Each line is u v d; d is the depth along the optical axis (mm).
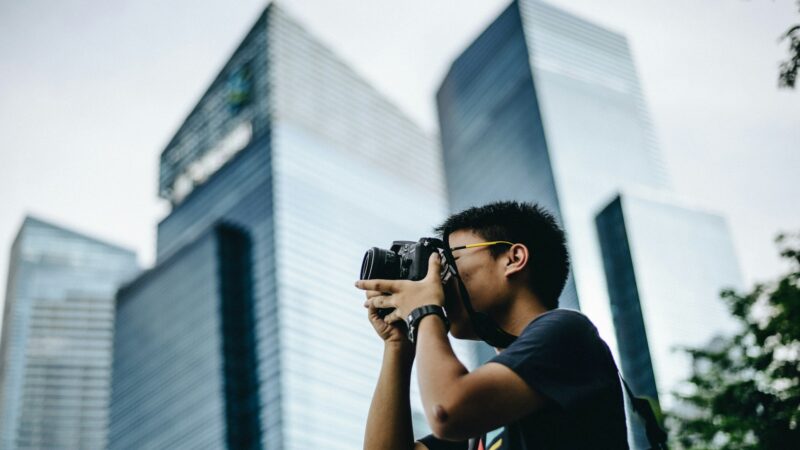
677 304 90000
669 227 98562
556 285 2369
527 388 1961
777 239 10062
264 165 93938
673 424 10859
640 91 117438
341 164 102188
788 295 9844
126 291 104312
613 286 89938
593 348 2090
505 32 114375
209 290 86312
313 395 75562
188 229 103125
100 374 154375
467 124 115250
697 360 11312
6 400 145500
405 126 121062
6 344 153750
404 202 107875
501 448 2072
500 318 2328
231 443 74500
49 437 143500
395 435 2365
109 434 94438
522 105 105062
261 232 87438
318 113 107062
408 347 2443
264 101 105188
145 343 95250
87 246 172000
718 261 99750
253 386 77938
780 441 8734
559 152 97688
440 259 2375
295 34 115312
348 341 82875
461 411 1928
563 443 1954
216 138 114438
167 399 86500
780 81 5906
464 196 110312
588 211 95062
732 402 9836
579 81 110188
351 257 91125
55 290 163125
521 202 2451
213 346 81438
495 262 2324
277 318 78250
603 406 2016
